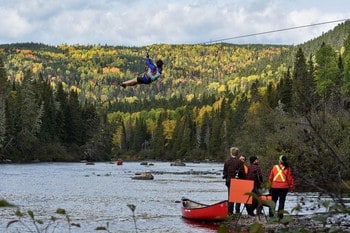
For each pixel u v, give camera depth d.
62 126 125.38
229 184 23.66
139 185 49.31
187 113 188.50
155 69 17.88
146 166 106.69
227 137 131.00
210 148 150.00
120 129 196.38
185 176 66.94
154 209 29.83
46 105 120.69
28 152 110.62
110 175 66.62
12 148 105.94
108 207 30.77
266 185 7.08
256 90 130.75
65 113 129.00
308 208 8.98
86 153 131.50
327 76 92.50
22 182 50.69
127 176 64.69
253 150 61.56
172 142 173.00
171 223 24.28
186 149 163.12
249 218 22.20
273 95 108.31
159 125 183.12
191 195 39.22
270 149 44.34
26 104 110.75
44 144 116.75
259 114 64.88
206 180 58.16
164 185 49.66
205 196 38.47
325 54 95.44
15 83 138.25
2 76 115.50
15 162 105.38
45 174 65.75
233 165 23.58
